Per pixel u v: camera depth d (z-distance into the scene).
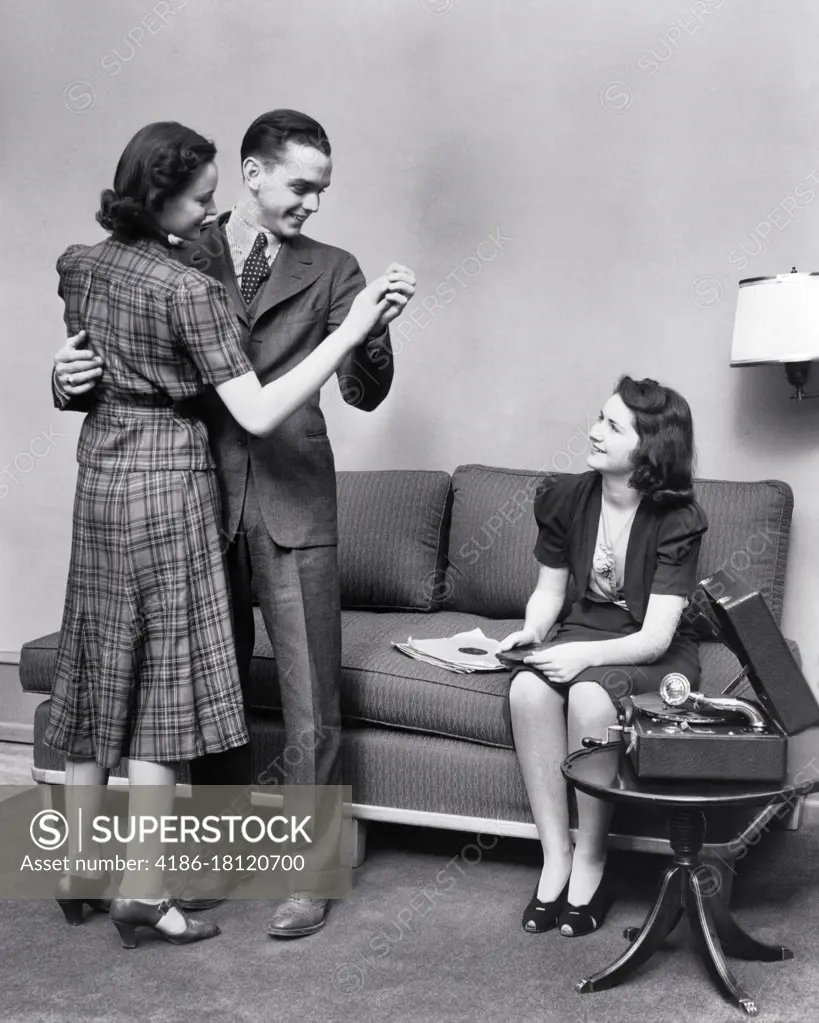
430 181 3.08
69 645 2.04
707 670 2.32
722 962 1.79
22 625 3.51
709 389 2.87
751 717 1.79
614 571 2.21
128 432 1.96
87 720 2.03
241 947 2.00
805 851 2.40
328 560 2.13
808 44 2.72
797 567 2.82
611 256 2.93
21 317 3.45
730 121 2.80
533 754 2.09
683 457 2.12
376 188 3.13
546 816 2.10
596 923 2.04
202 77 3.26
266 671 2.43
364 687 2.35
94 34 3.34
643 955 1.83
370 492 2.96
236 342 1.94
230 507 2.09
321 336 2.15
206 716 1.98
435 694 2.28
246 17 3.21
